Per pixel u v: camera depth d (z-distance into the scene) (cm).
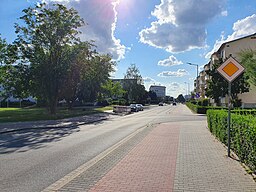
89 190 550
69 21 3497
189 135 1462
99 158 884
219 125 1190
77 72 3612
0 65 3766
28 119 2702
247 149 704
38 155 962
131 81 8756
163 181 608
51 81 3347
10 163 830
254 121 703
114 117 3375
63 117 3072
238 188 556
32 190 567
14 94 3466
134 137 1412
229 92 872
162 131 1684
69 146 1171
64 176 679
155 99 13325
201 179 622
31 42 3409
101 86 5166
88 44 3731
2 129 1850
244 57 1931
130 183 595
